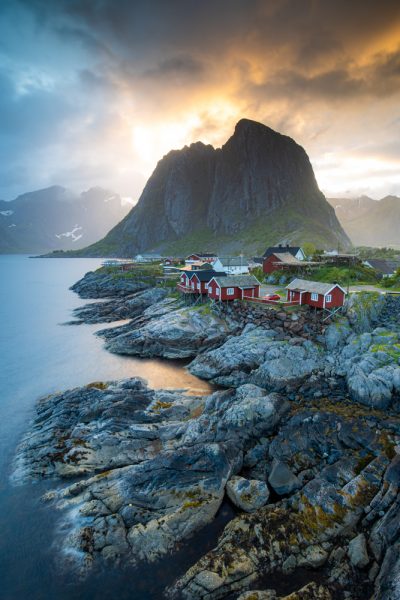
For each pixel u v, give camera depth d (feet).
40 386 147.74
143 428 103.19
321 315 167.84
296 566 63.67
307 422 101.86
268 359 146.30
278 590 60.39
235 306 193.26
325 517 70.13
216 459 85.92
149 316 235.61
